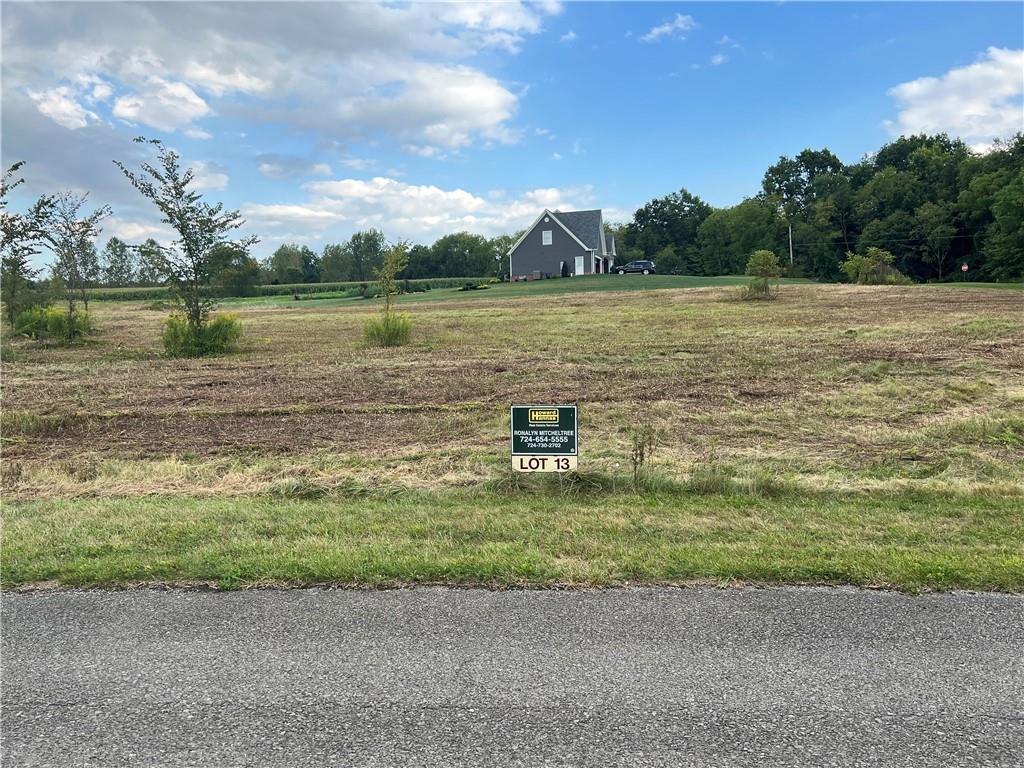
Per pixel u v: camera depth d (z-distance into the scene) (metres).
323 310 41.47
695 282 52.62
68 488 6.67
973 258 74.12
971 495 5.76
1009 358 13.69
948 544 4.45
